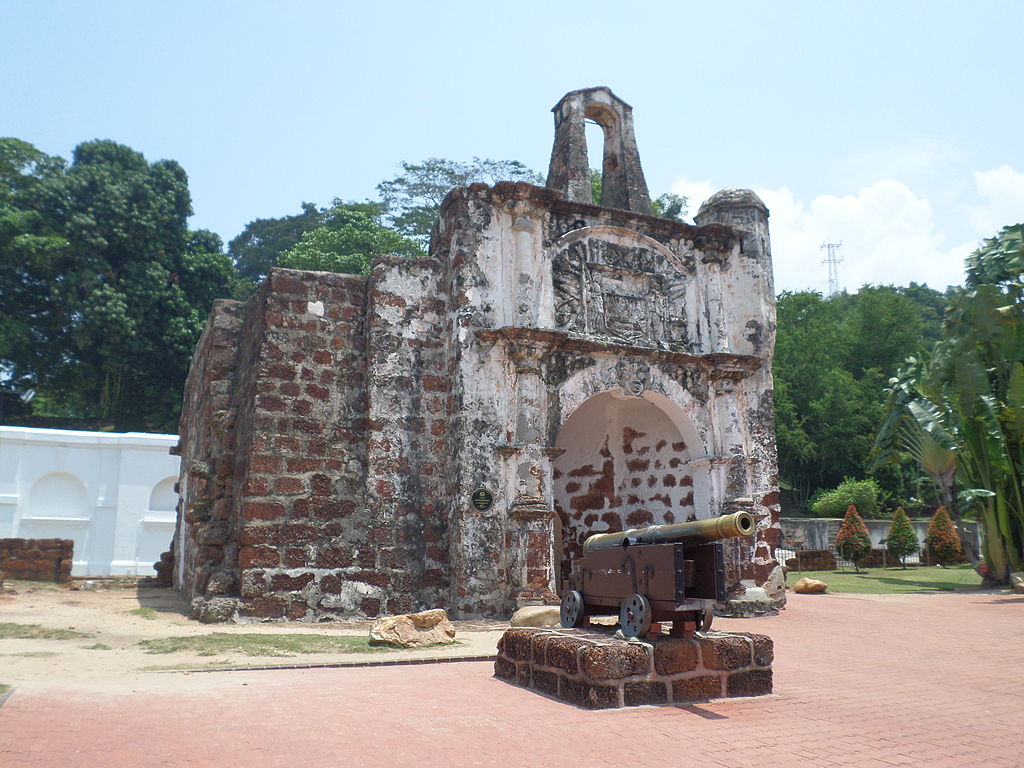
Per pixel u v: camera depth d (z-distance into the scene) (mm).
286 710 6219
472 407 13953
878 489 45062
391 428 13977
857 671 9094
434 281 14844
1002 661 9938
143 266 41938
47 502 26109
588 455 18750
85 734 5352
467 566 13344
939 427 23438
